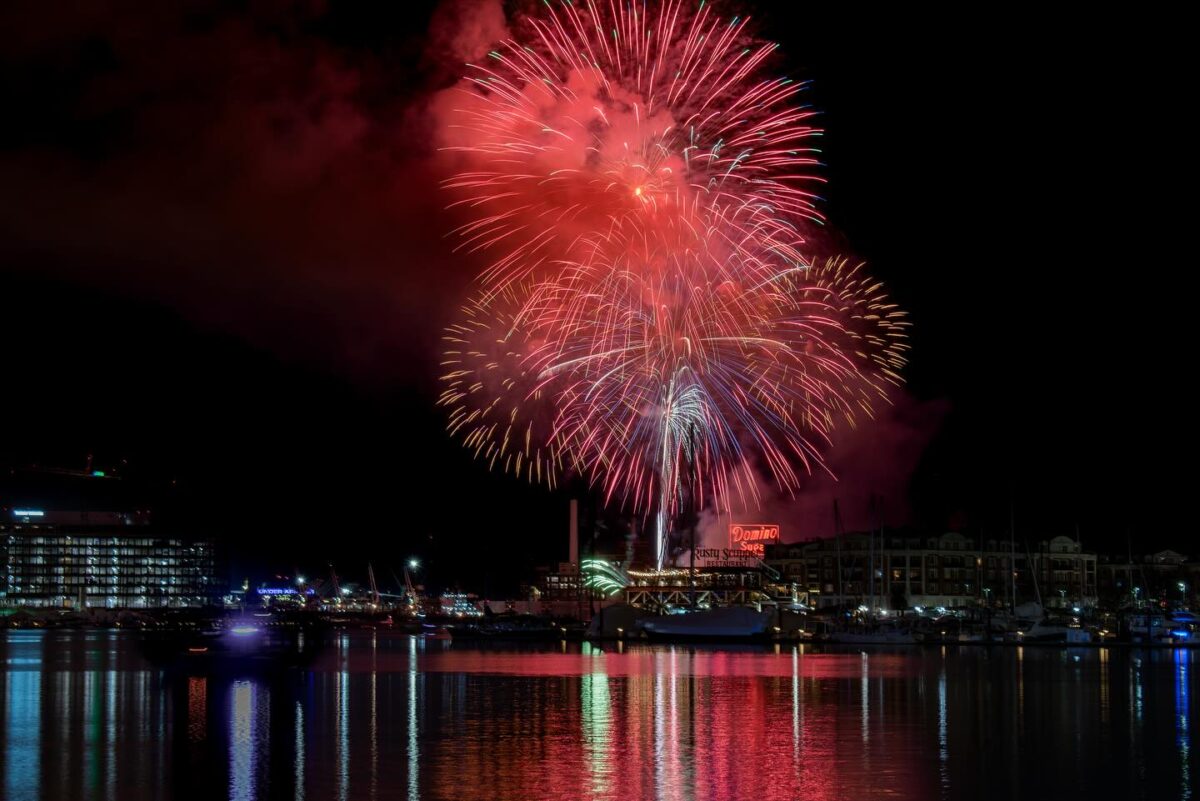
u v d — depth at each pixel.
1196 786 52.16
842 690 99.12
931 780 53.09
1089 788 51.56
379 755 60.38
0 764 58.09
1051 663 140.88
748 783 52.09
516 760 58.50
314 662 151.88
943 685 104.69
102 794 50.25
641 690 100.25
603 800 48.34
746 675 119.56
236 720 76.94
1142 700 89.44
